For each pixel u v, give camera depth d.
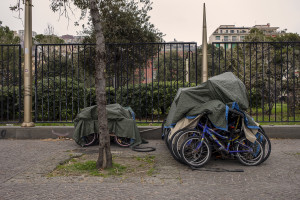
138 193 3.80
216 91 5.22
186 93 5.36
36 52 8.13
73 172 4.71
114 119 6.69
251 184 4.17
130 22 14.45
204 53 7.92
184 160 4.95
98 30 4.83
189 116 5.23
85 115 6.73
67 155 5.86
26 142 7.39
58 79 10.32
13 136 7.86
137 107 10.29
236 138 5.21
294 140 7.54
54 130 7.84
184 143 4.96
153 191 3.88
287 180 4.34
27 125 7.90
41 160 5.45
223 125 4.93
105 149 4.92
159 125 8.46
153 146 6.93
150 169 4.91
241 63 12.52
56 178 4.42
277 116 11.73
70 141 7.53
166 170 4.87
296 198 3.62
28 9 7.97
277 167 5.06
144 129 7.82
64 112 10.27
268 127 7.75
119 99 10.47
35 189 3.94
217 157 5.47
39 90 9.99
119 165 5.07
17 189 3.94
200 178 4.45
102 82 4.86
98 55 4.82
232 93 5.19
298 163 5.31
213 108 5.01
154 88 10.22
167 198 3.63
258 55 12.48
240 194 3.77
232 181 4.31
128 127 6.68
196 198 3.63
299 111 12.40
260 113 12.73
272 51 12.41
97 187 4.03
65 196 3.69
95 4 4.84
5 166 5.05
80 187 4.02
